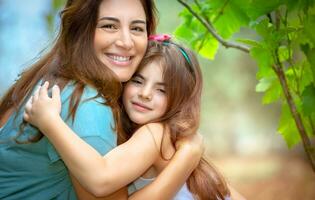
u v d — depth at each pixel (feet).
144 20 9.87
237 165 51.26
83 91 9.02
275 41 9.45
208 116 61.93
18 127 9.26
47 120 8.41
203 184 10.74
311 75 10.09
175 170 9.44
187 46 11.16
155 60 10.27
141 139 9.30
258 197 36.78
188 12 11.83
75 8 9.49
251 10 9.43
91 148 8.44
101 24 9.57
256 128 63.26
